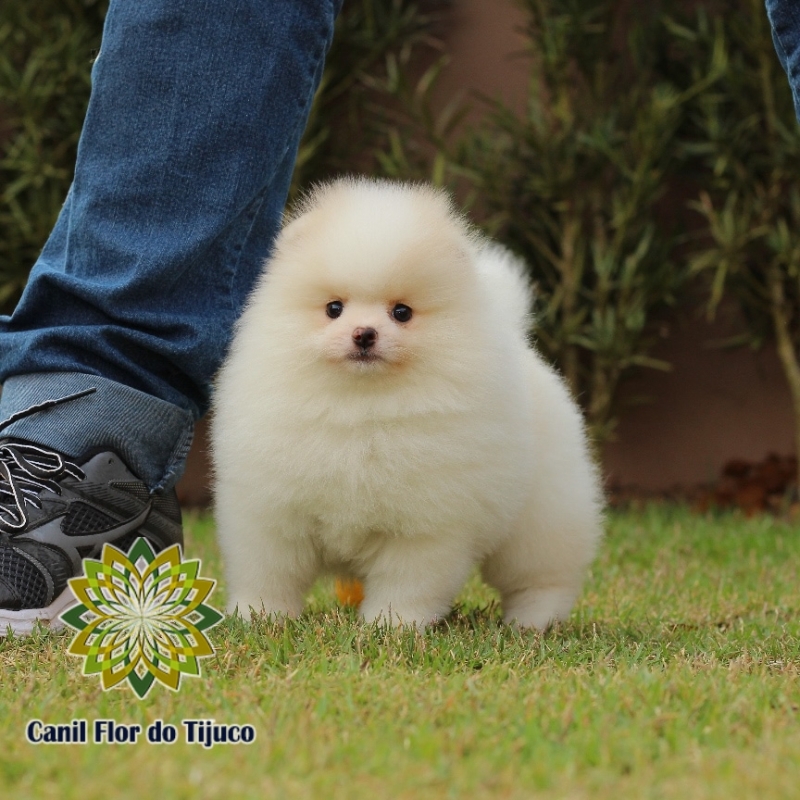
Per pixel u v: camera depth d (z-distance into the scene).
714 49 7.60
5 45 8.28
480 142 7.91
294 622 3.42
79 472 3.60
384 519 3.41
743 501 8.02
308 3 3.86
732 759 2.17
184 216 3.79
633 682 2.78
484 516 3.49
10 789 2.01
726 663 3.24
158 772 2.05
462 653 3.16
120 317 3.78
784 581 5.27
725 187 7.84
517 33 8.30
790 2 3.72
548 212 8.18
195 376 3.90
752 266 8.20
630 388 8.61
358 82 8.45
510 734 2.34
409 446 3.36
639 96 8.04
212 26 3.73
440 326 3.46
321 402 3.38
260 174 3.85
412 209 3.61
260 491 3.45
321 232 3.55
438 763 2.12
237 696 2.60
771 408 8.47
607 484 8.54
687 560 5.98
